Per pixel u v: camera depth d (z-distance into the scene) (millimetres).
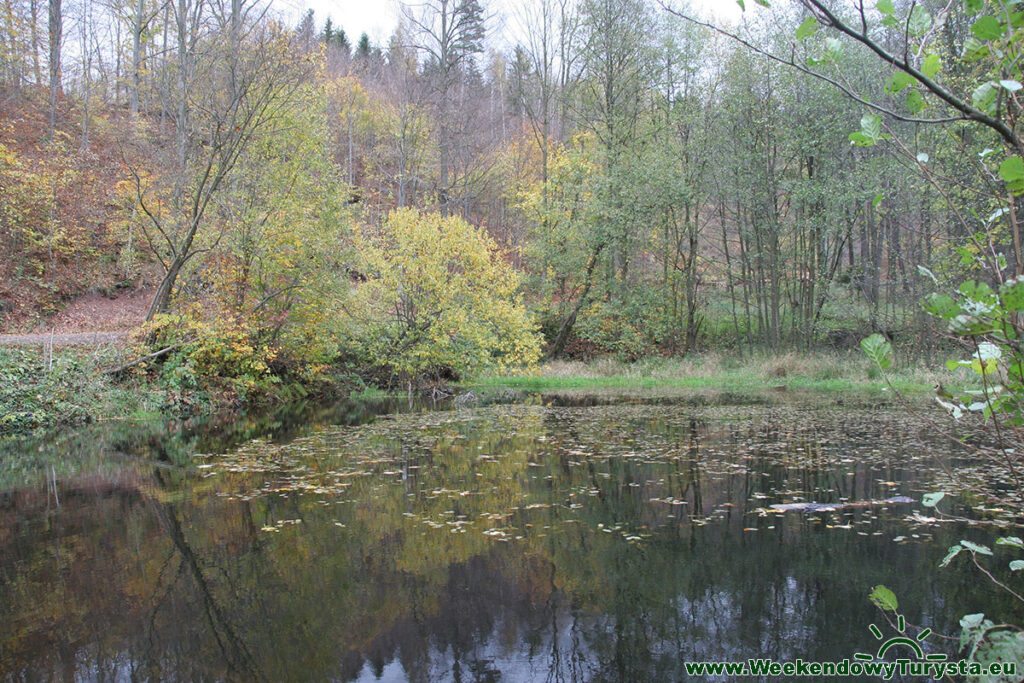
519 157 33438
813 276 22859
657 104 26453
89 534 5719
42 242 19062
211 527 5922
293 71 16094
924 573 4637
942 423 12078
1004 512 6133
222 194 16156
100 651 3646
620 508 6523
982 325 1727
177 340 14984
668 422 12781
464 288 19688
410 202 33500
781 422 12516
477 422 13297
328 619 4062
